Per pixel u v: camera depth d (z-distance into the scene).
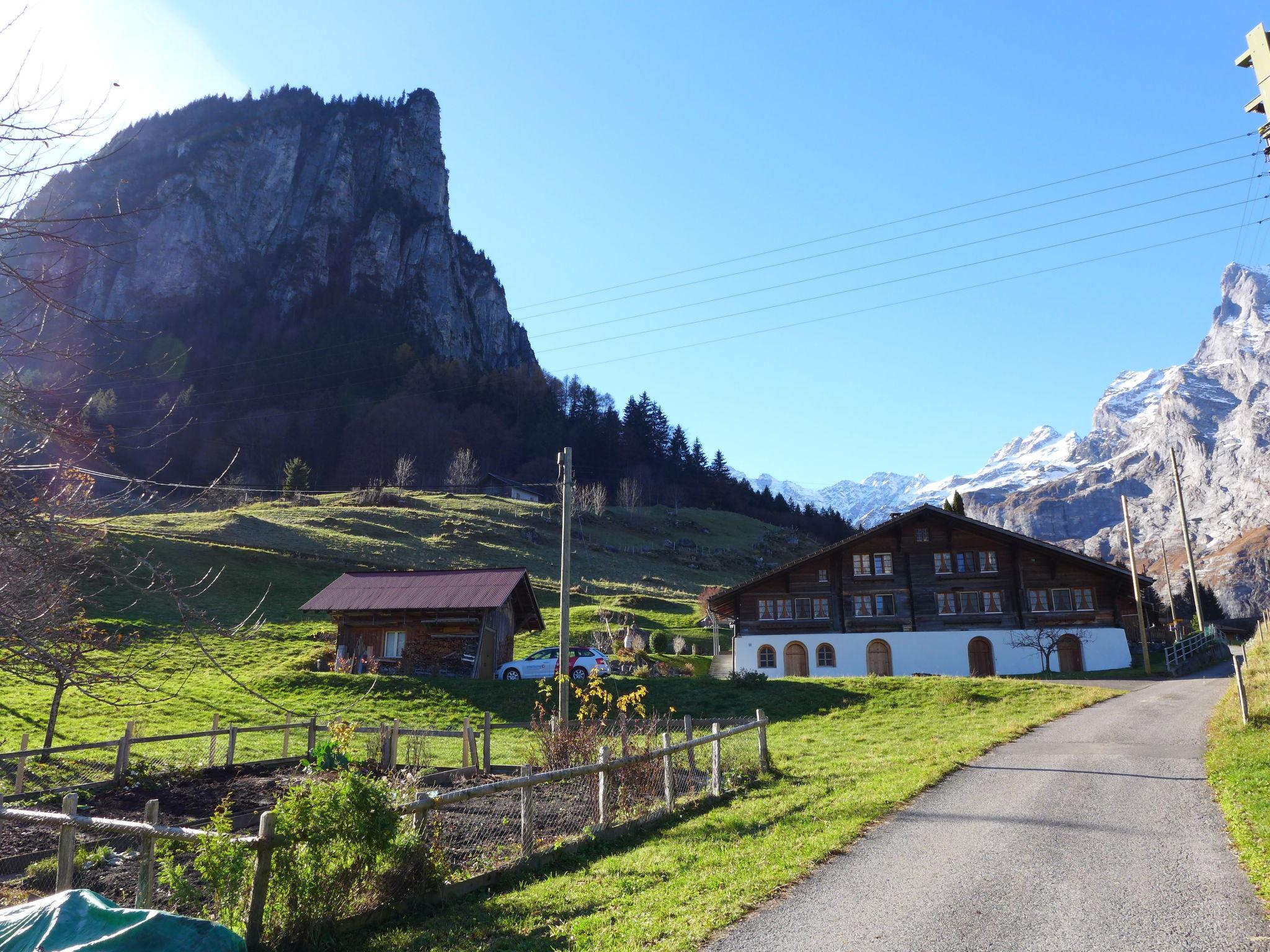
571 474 30.52
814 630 55.19
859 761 19.08
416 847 9.60
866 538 55.50
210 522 77.44
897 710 30.77
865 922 8.34
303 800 8.70
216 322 197.50
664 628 69.06
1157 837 11.16
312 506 106.94
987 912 8.48
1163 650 52.50
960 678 36.03
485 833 13.02
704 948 7.79
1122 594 52.53
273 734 26.81
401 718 31.53
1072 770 16.39
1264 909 8.31
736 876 9.96
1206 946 7.43
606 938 8.10
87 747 18.33
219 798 17.42
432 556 85.88
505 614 44.06
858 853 10.99
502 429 192.25
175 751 23.22
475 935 8.50
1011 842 11.21
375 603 41.28
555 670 40.56
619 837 12.69
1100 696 30.95
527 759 21.98
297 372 189.75
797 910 8.76
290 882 8.32
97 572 6.48
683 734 23.00
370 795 9.05
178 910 9.05
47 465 6.07
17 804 16.42
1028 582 53.44
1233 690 27.64
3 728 25.58
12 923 6.12
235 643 45.38
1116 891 9.01
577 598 79.31
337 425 172.62
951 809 13.38
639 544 125.00
